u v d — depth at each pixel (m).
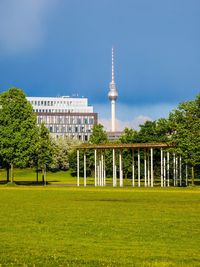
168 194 83.19
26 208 57.03
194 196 77.62
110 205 60.84
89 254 29.48
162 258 28.34
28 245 32.34
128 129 151.50
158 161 146.50
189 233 37.09
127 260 27.83
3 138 119.62
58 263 27.22
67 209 55.53
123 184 132.75
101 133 163.38
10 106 121.12
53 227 40.34
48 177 184.88
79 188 107.75
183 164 127.12
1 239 34.56
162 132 140.62
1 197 76.44
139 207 57.94
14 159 120.19
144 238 34.97
